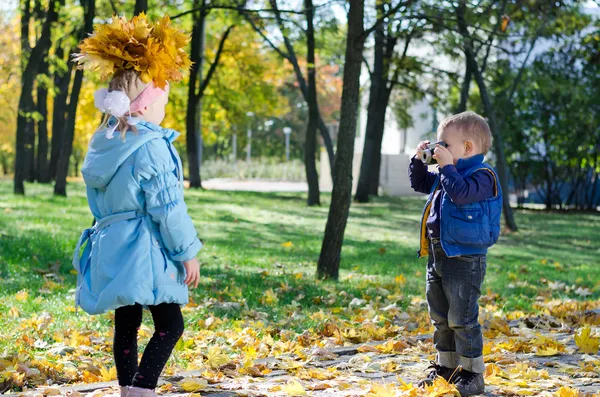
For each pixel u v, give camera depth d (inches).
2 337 223.8
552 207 1162.6
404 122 1188.5
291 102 2536.9
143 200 134.3
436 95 1001.5
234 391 159.3
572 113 1062.4
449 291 155.2
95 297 133.0
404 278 410.9
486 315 284.8
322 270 405.7
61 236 497.7
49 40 877.8
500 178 783.7
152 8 741.3
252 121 2214.6
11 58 1125.1
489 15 568.1
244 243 559.5
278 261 474.0
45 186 1112.8
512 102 1047.0
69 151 894.4
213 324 263.1
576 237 748.0
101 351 219.8
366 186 1094.4
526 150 1105.4
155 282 132.3
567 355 206.2
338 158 402.0
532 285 427.2
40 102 1210.0
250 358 202.4
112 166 132.8
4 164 2258.9
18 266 373.7
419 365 189.2
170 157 135.3
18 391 171.2
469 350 156.3
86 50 136.3
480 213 150.8
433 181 165.9
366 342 234.5
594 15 796.6
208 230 635.5
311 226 713.6
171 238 132.7
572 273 491.2
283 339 248.8
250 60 1229.7
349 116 396.5
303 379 177.0
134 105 136.9
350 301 341.4
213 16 989.8
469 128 153.3
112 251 132.4
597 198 1261.1
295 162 2271.2
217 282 365.4
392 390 149.3
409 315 305.0
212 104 1304.1
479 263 154.4
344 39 955.3
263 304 319.3
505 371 180.7
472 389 156.3
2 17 1147.3
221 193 1123.3
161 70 136.5
